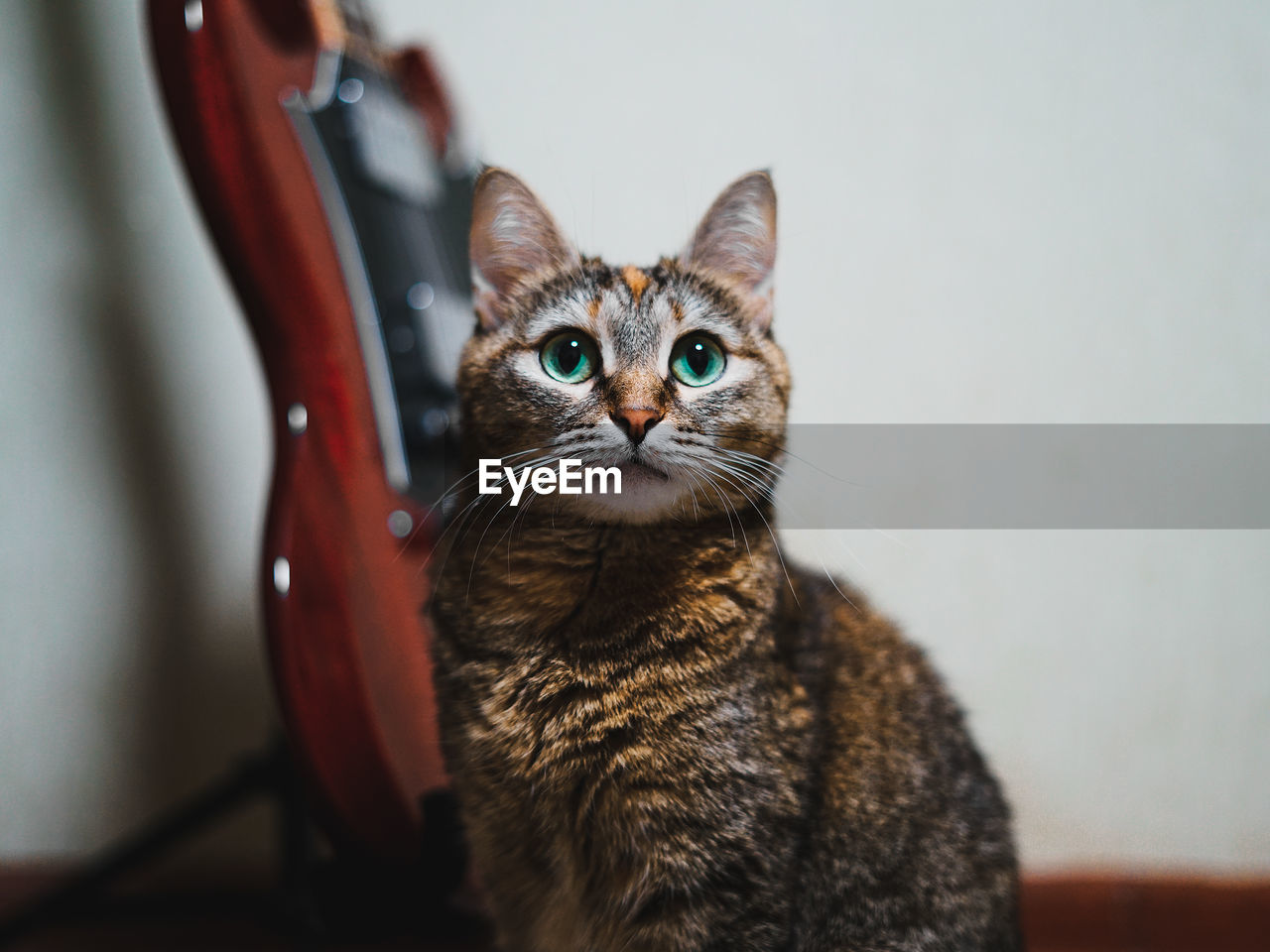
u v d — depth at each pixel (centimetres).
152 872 54
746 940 33
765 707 34
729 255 38
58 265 54
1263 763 54
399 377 43
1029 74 54
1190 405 54
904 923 36
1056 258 54
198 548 55
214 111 36
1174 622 54
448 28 55
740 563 36
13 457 54
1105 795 54
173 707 55
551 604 35
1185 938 51
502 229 37
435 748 40
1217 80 53
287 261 38
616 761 34
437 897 45
